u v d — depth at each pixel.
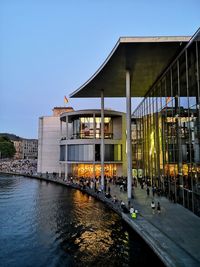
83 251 16.84
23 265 14.95
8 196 38.75
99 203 32.25
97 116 57.25
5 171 82.50
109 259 15.48
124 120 57.16
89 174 57.62
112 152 54.91
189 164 23.22
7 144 131.12
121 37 25.45
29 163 113.88
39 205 31.89
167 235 16.31
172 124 28.62
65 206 31.00
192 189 22.55
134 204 26.88
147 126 42.66
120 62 30.66
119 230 20.88
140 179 44.31
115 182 45.38
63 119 62.78
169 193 29.66
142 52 27.67
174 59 29.08
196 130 21.58
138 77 35.72
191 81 22.75
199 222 19.45
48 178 59.47
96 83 40.25
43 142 73.62
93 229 21.48
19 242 18.75
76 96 49.12
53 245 18.08
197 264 11.91
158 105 35.47
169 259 12.52
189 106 23.20
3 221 24.48
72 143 54.75
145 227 18.25
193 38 21.84
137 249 16.64
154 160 37.34
